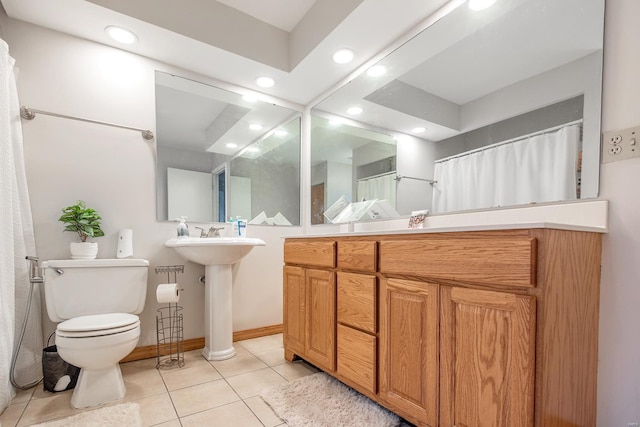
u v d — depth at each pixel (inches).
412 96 72.3
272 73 89.4
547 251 33.4
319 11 76.2
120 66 78.0
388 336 49.0
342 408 53.1
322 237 65.5
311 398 56.4
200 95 89.7
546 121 50.3
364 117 85.7
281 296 102.1
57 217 69.6
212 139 91.4
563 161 48.1
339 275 59.6
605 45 44.4
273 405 54.2
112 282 66.9
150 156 81.3
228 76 91.0
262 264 99.3
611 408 41.5
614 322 41.7
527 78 53.0
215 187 91.7
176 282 82.7
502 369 34.9
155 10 69.5
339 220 93.4
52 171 69.7
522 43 53.7
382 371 50.0
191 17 73.9
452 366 40.1
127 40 74.6
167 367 71.9
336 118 95.8
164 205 82.7
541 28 51.4
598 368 42.3
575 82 47.3
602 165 44.1
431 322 42.6
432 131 68.1
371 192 83.7
